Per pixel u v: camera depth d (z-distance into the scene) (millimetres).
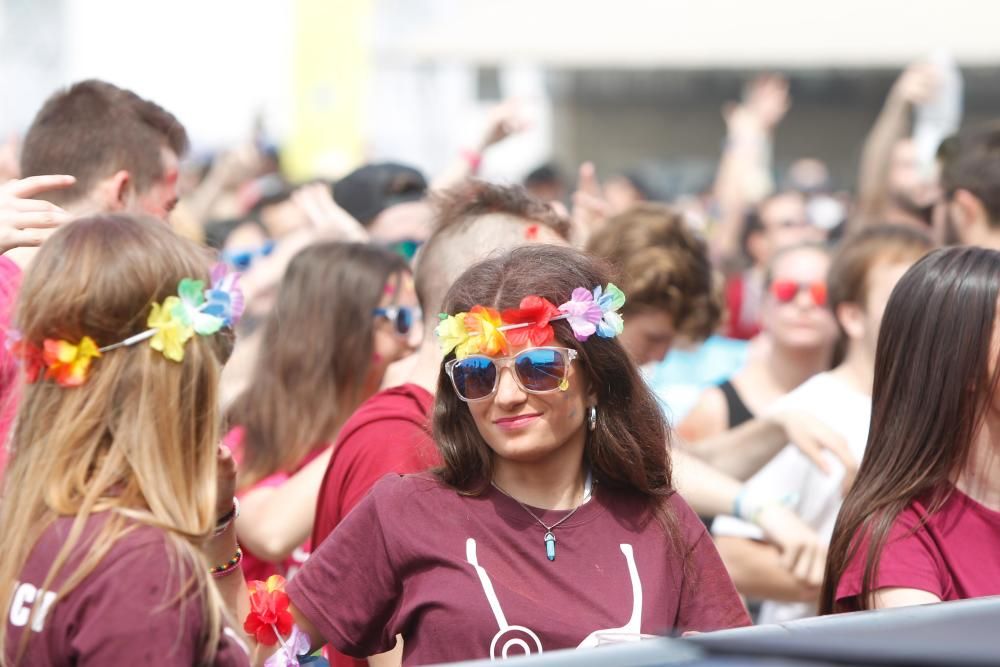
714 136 38438
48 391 5516
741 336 19547
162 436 5402
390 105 31250
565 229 8211
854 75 31656
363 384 9234
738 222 23812
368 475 7145
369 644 6371
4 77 27750
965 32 25156
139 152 8750
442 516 6238
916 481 6707
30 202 7297
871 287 9914
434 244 7914
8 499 5441
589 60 26484
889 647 3803
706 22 26609
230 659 5336
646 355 9898
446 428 6383
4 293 7160
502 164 33156
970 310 6672
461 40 27109
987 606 4305
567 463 6328
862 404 9852
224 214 20625
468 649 5930
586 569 6141
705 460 9430
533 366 6027
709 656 3893
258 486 8984
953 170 10945
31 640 5137
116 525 5195
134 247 5566
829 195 26281
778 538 8656
